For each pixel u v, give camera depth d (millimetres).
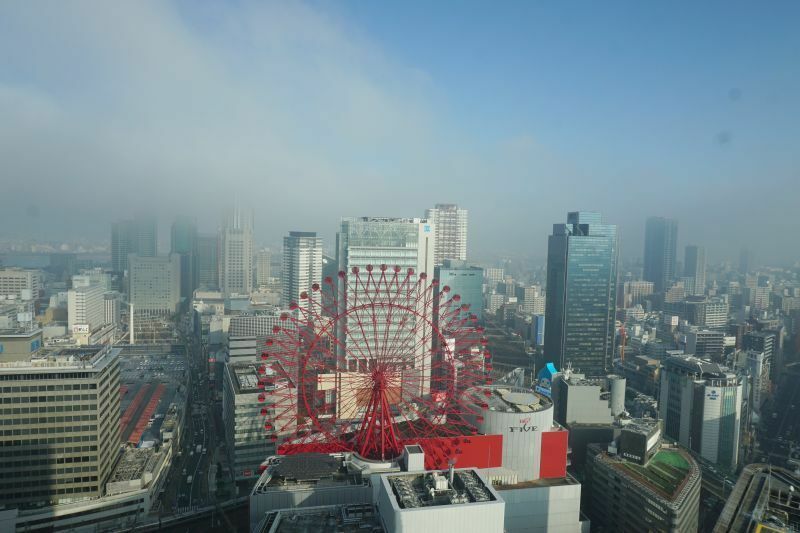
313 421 187500
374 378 178125
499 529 118125
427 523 114125
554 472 191500
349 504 141250
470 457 185000
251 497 153125
